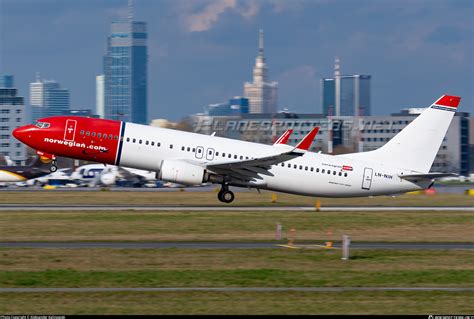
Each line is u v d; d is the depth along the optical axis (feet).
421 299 245.65
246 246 380.17
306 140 556.51
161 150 556.10
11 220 468.75
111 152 553.64
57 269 299.99
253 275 288.71
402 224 479.82
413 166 600.39
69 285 266.36
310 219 495.82
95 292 253.85
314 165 581.94
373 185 591.78
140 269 302.25
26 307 228.84
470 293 257.14
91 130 551.59
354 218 506.89
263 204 640.17
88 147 551.18
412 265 321.93
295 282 276.21
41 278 278.26
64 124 552.00
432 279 285.84
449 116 597.11
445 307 233.14
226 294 252.21
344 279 283.59
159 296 247.70
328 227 460.14
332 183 586.04
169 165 545.85
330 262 327.26
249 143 581.12
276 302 239.09
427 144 599.16
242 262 323.78
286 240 405.39
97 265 311.68
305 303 237.86
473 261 335.47
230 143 573.33
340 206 633.61
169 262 321.11
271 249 366.84
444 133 598.75
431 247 387.14
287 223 472.85
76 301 238.68
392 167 597.11
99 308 227.81
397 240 414.41
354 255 350.02
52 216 491.72
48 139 549.54
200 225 454.81
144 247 369.50
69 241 388.16
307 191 586.04
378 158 597.93
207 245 381.60
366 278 286.46
